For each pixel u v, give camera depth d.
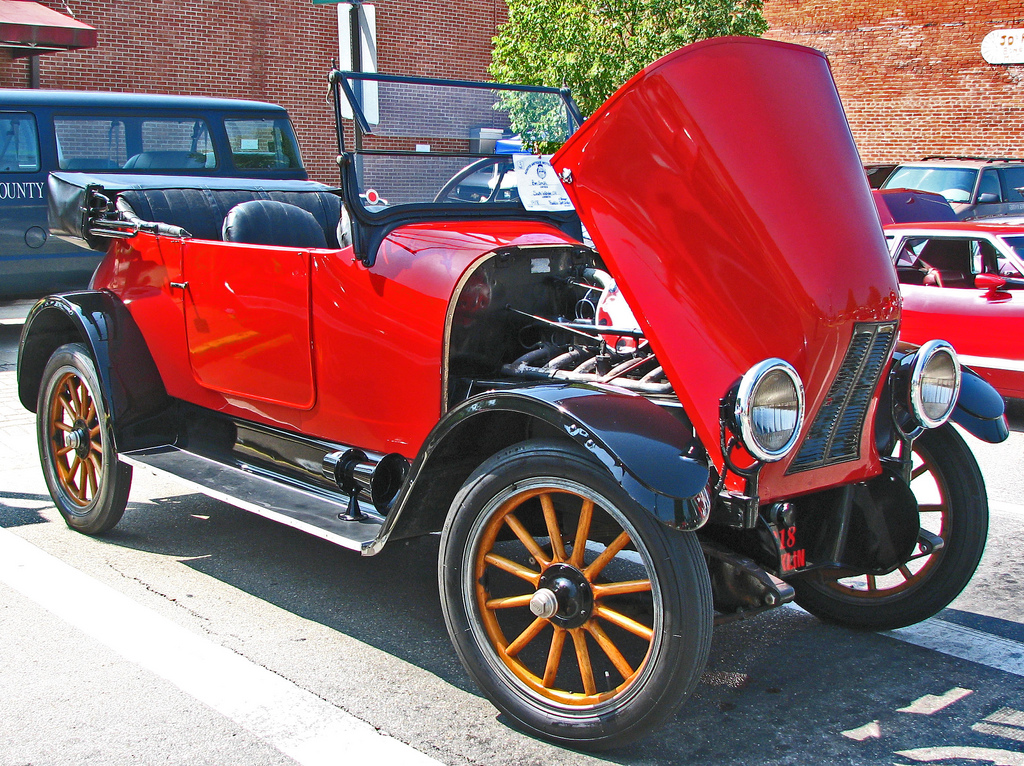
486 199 3.90
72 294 4.44
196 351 4.14
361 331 3.48
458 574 2.87
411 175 3.65
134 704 2.93
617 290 3.38
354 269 3.49
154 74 15.33
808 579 3.59
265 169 11.47
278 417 3.92
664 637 2.51
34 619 3.52
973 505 3.31
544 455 2.68
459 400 3.36
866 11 18.22
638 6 10.67
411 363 3.37
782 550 2.91
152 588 3.84
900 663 3.31
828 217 2.76
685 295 2.71
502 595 3.76
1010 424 6.98
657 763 2.66
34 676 3.09
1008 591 3.95
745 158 2.68
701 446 2.64
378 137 3.56
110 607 3.64
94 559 4.15
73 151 9.97
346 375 3.57
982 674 3.23
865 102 18.56
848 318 2.74
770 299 2.67
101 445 4.27
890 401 3.18
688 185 2.67
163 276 4.25
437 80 3.72
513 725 2.84
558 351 3.48
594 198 2.79
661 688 2.52
